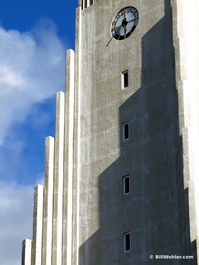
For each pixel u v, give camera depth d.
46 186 67.56
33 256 65.56
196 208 60.09
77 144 69.56
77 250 66.62
